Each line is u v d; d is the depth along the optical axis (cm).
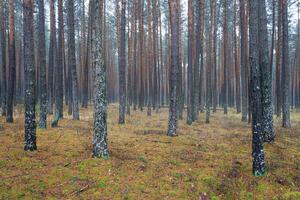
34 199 691
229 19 3462
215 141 1377
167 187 801
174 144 1252
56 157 961
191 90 2106
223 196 797
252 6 884
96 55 955
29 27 985
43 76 1504
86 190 752
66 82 3169
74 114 1998
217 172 920
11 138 1212
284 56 1855
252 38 881
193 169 938
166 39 4547
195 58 2406
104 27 3250
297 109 4322
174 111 1442
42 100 1517
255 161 908
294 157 1085
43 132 1380
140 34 2998
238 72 3094
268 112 1282
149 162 971
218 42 4638
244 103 2316
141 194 753
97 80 955
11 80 1750
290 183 872
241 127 1948
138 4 2920
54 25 2058
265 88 1278
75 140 1219
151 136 1420
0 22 2294
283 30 1850
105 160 940
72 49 1961
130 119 2259
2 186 733
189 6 2128
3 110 2153
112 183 793
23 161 902
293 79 4912
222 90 4069
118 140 1285
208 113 2181
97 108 962
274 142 1291
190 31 2144
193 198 761
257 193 812
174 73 1437
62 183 777
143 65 3481
